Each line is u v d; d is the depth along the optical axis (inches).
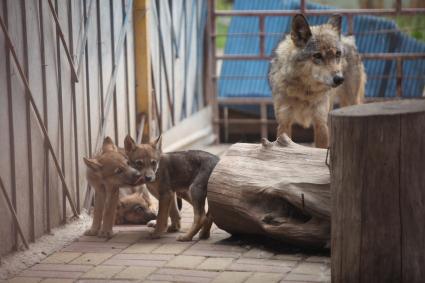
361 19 650.8
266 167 347.3
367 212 268.7
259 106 666.2
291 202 328.5
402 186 264.4
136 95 490.6
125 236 374.3
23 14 339.3
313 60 455.8
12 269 318.0
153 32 510.0
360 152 266.1
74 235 372.2
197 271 313.9
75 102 393.1
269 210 340.5
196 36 629.3
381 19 651.5
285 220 334.6
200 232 367.2
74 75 386.9
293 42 467.8
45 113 361.4
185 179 370.9
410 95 644.1
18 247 335.6
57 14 372.8
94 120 418.6
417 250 268.7
